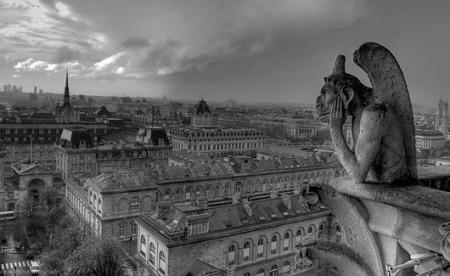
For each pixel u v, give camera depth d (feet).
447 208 30.42
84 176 474.08
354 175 35.32
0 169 470.39
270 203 276.00
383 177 36.32
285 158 510.17
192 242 224.74
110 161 549.13
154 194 342.03
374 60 36.22
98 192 324.80
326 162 528.63
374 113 34.37
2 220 412.98
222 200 412.98
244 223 250.98
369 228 37.29
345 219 39.60
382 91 36.40
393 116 35.14
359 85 37.06
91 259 216.13
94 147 562.25
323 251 39.55
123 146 586.86
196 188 405.39
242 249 246.06
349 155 35.86
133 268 262.26
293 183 487.20
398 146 35.73
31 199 442.09
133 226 331.77
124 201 327.88
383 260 36.94
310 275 250.16
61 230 314.55
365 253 38.24
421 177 40.27
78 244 255.09
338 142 36.70
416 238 33.58
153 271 234.38
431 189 34.27
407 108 36.29
